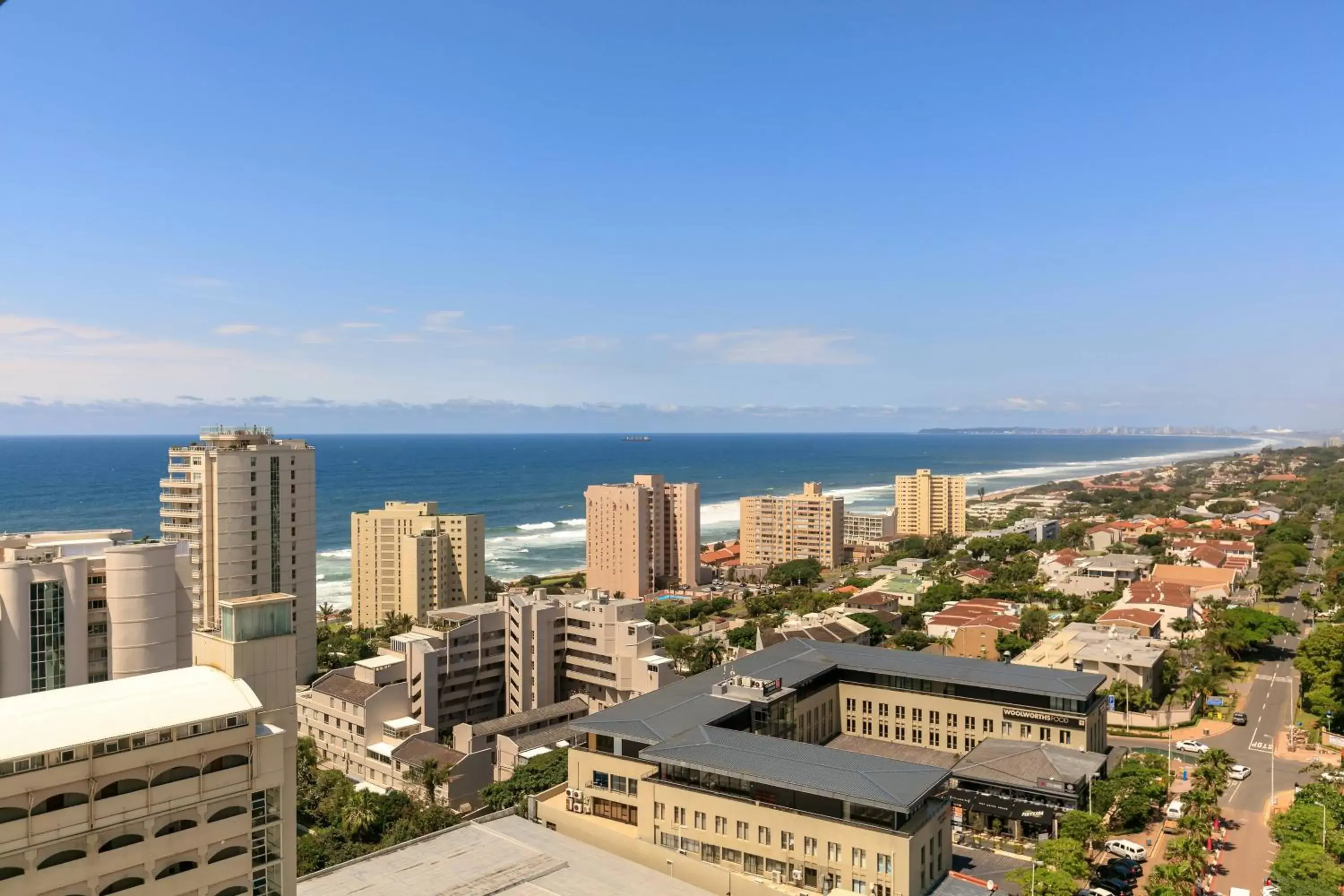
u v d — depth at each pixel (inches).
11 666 4584.2
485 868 3754.9
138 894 2512.3
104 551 5398.6
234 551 7780.5
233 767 2701.8
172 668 4992.6
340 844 4958.2
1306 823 4672.7
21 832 2305.6
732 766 4087.1
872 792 3764.8
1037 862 4387.3
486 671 7573.8
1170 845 4571.9
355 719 6294.3
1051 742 5620.1
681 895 3567.9
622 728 4662.9
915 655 6520.7
